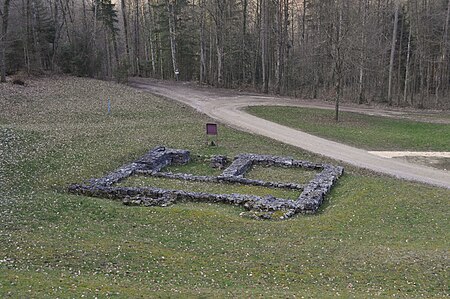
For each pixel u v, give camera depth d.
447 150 34.66
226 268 15.41
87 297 12.19
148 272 14.65
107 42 79.44
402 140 37.22
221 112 45.62
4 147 28.12
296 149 34.22
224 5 66.62
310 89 71.81
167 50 79.25
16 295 11.80
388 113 49.06
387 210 21.84
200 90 59.03
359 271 15.51
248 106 48.94
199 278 14.52
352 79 75.06
